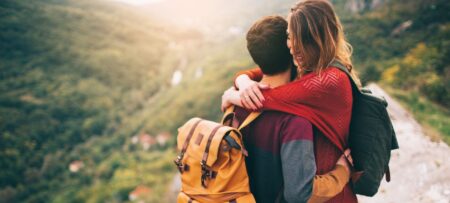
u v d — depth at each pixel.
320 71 1.15
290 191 1.09
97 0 166.38
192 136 1.27
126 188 51.28
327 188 1.13
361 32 34.28
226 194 1.16
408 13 34.03
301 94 1.14
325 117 1.14
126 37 133.50
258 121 1.22
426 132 4.07
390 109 5.41
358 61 27.81
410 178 3.02
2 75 91.56
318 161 1.19
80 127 78.81
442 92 11.19
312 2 1.19
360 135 1.24
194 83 79.31
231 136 1.19
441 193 2.71
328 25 1.17
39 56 104.12
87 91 93.38
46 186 58.81
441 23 28.52
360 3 44.38
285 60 1.26
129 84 102.50
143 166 56.69
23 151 67.31
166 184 50.59
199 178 1.22
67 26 125.12
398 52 27.12
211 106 63.47
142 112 84.50
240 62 77.06
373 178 1.25
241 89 1.26
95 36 124.19
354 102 1.25
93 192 53.06
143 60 117.12
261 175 1.23
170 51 132.12
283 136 1.14
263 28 1.24
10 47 103.25
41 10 126.81
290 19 1.20
